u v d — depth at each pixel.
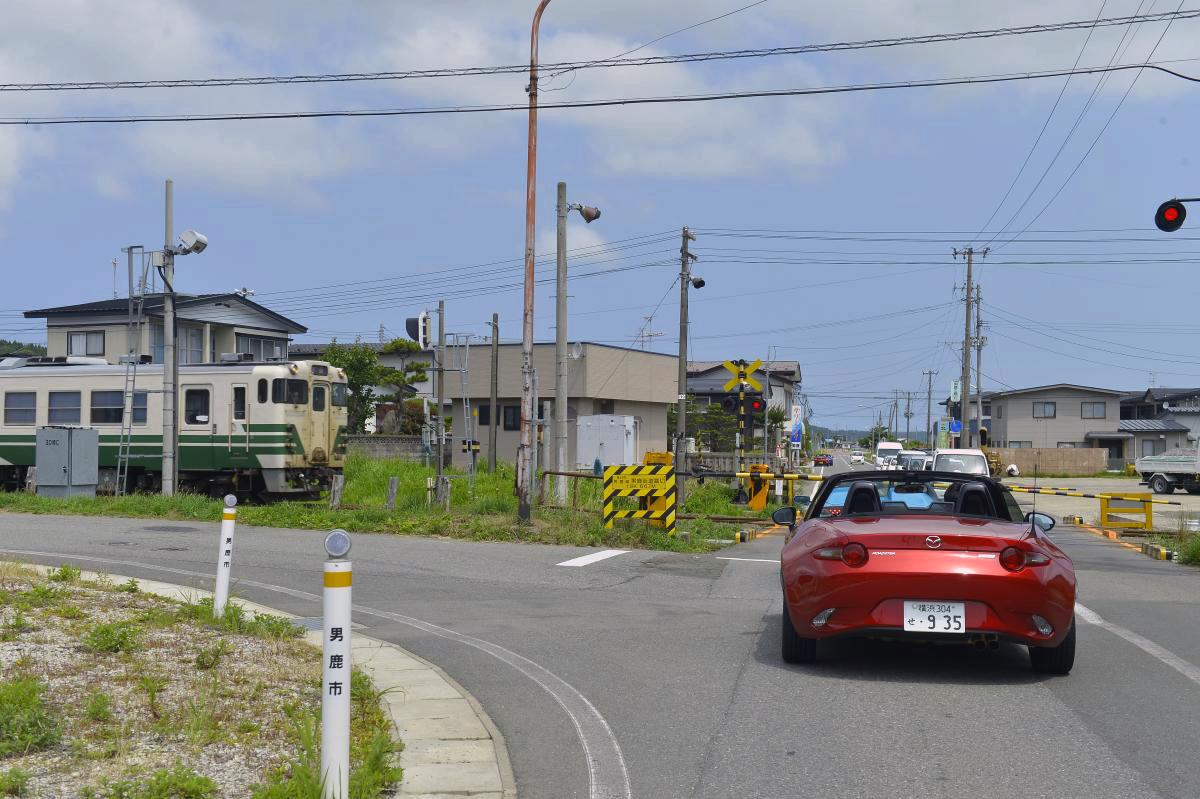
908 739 5.97
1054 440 81.62
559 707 6.85
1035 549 7.10
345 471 29.27
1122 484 58.94
